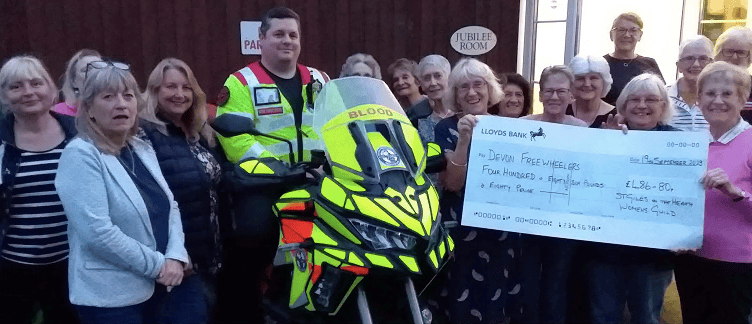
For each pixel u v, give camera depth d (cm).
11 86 245
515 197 283
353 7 589
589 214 278
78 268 224
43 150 253
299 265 215
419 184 227
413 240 204
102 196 218
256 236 265
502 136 285
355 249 200
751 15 603
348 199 209
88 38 570
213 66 587
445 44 595
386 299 223
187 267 248
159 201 240
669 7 629
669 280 306
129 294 228
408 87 453
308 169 236
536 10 593
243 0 580
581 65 354
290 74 301
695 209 266
